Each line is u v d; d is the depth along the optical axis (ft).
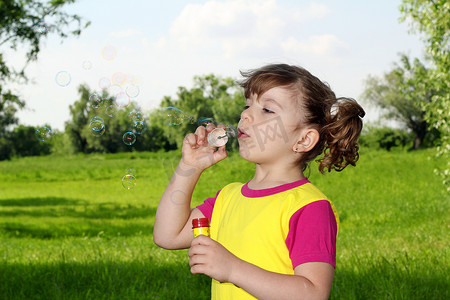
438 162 59.26
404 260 17.47
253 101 5.58
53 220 38.88
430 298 13.55
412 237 24.66
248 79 5.65
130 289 15.25
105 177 80.74
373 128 142.61
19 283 15.96
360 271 15.96
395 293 13.33
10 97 31.07
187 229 5.97
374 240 24.54
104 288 15.43
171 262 18.79
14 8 32.32
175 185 5.93
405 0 24.90
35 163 115.34
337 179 53.47
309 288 4.49
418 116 139.23
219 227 5.80
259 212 5.24
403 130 143.84
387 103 140.46
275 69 5.57
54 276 16.34
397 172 57.88
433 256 18.21
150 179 70.49
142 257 19.56
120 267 17.53
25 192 64.39
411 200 38.63
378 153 94.53
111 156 110.42
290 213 5.02
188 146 5.92
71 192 63.16
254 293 4.49
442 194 38.47
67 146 152.46
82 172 87.92
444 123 24.52
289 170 5.57
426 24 24.62
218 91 165.37
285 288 4.45
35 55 31.91
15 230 34.04
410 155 80.43
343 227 30.01
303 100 5.51
